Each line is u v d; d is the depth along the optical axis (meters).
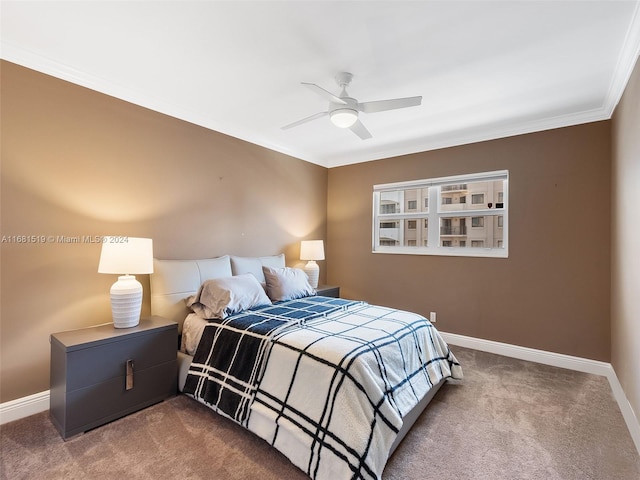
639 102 1.96
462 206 3.82
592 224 3.04
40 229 2.26
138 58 2.21
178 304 2.76
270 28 1.88
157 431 2.02
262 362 2.02
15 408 2.13
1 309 2.11
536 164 3.31
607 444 1.95
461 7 1.69
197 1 1.67
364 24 1.84
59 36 1.98
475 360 3.31
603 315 2.98
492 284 3.57
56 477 1.63
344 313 2.70
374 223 4.53
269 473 1.68
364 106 2.30
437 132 3.60
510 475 1.69
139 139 2.80
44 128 2.27
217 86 2.61
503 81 2.47
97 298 2.53
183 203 3.13
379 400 1.72
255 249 3.86
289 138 3.88
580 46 2.02
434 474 1.69
